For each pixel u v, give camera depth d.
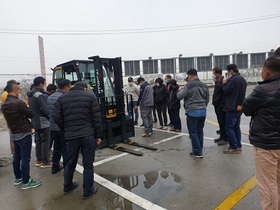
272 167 2.22
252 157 4.47
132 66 31.64
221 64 33.28
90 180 3.33
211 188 3.34
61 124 3.35
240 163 4.20
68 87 4.20
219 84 5.36
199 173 3.89
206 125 7.83
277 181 2.34
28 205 3.25
